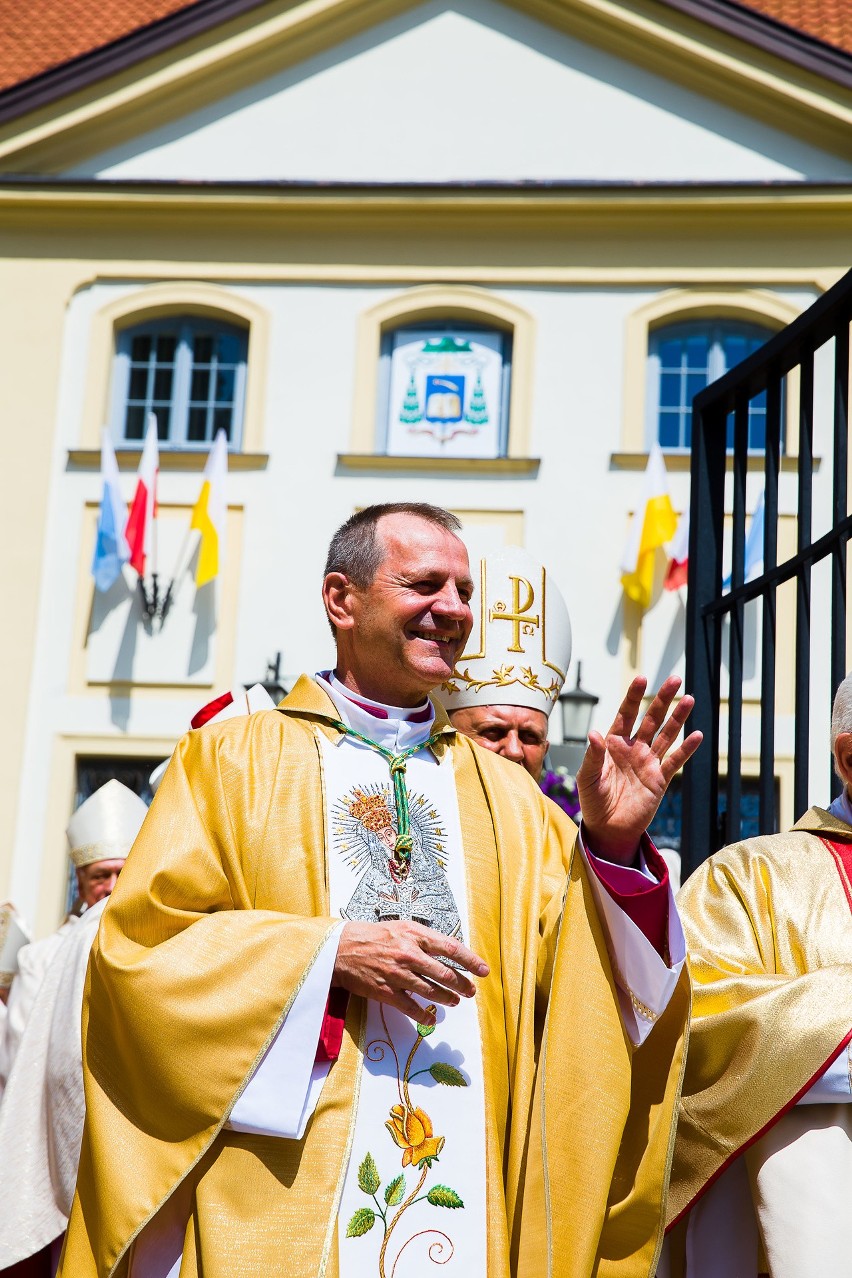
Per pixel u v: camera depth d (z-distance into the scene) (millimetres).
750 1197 3232
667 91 14961
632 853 2988
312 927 2842
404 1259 2766
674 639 13477
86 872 6070
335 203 14656
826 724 8078
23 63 16219
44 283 14766
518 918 3117
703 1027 3176
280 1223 2736
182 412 14617
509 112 15023
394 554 3246
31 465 14273
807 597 3795
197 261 14781
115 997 2850
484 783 3309
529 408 14219
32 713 13719
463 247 14641
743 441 4168
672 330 14555
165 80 14969
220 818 3078
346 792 3146
